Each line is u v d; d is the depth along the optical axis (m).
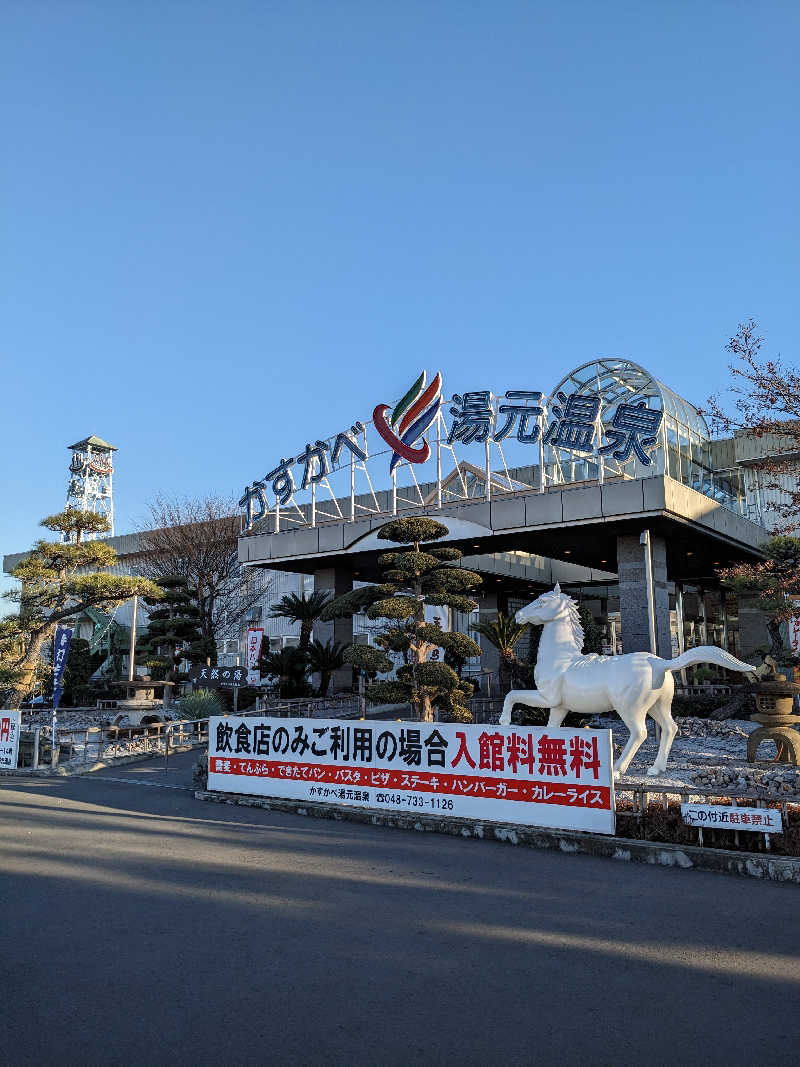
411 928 6.46
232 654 41.50
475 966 5.61
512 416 24.14
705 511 23.11
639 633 22.53
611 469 22.69
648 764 12.95
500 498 24.00
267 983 5.32
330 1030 4.60
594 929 6.39
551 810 9.54
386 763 11.12
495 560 33.47
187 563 36.12
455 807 10.37
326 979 5.39
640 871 8.26
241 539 30.58
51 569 23.86
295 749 12.28
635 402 21.89
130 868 8.59
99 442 54.19
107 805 13.09
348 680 30.61
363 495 35.09
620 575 23.14
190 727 23.31
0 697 25.80
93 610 43.28
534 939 6.17
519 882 7.84
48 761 19.53
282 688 29.38
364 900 7.27
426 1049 4.36
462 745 10.41
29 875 8.34
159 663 27.67
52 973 5.54
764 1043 4.42
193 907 7.10
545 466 25.47
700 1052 4.32
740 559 28.03
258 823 11.21
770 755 14.17
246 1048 4.38
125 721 24.67
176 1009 4.91
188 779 16.39
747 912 6.81
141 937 6.29
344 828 10.76
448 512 24.89
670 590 33.78
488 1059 4.23
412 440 26.33
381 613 15.47
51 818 11.85
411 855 9.07
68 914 6.94
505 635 20.98
